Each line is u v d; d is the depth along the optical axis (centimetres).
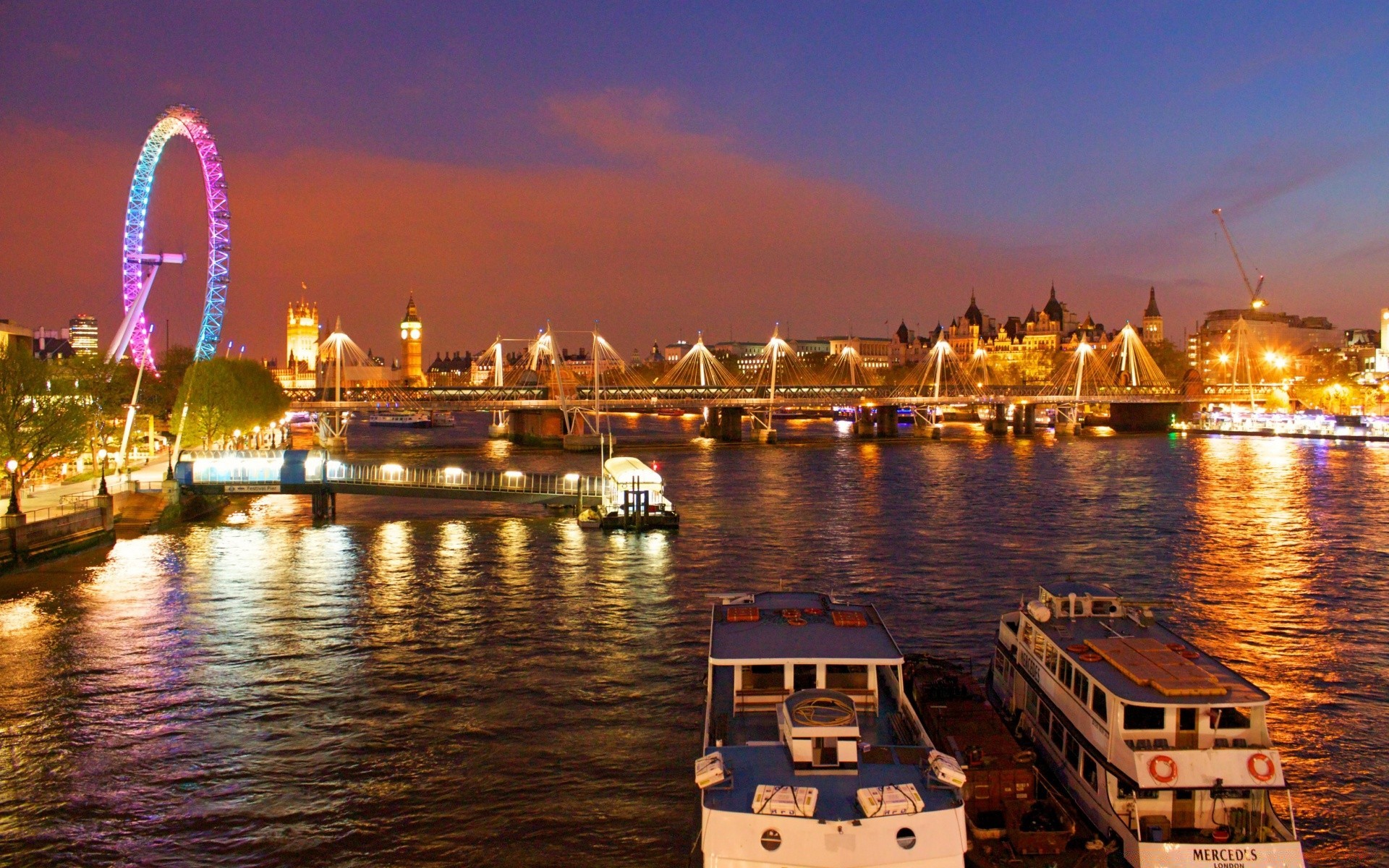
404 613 6250
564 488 10900
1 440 9038
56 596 6719
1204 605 6600
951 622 6034
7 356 9362
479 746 4084
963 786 3005
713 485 14062
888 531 9688
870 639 3553
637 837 3341
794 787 2675
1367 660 5309
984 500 12325
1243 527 10050
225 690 4766
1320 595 6881
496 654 5359
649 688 4788
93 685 4841
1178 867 2794
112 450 13638
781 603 4050
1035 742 3634
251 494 10500
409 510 11162
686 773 3819
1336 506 11681
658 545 8806
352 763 3919
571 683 4869
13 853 3272
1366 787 3703
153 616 6178
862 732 3272
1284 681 4941
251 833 3391
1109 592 4062
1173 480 14975
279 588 6975
